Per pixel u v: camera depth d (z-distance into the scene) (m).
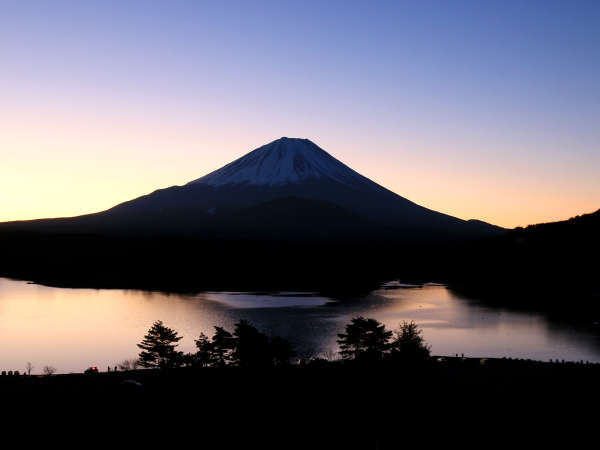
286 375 71.94
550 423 53.94
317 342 124.25
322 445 49.66
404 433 51.88
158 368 81.88
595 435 51.12
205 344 82.44
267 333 135.38
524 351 117.62
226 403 60.44
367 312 171.12
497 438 50.69
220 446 49.41
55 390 64.88
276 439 50.72
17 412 57.25
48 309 175.75
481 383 67.31
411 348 73.38
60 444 49.53
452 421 54.69
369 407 58.66
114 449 48.59
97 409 58.25
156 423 54.62
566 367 78.25
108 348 121.00
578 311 175.50
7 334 135.50
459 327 146.12
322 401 60.78
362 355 75.44
